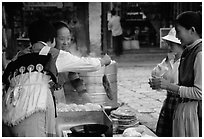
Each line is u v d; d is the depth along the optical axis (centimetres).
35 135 270
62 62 284
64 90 393
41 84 279
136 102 740
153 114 637
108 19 1650
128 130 311
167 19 1925
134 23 1930
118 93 841
